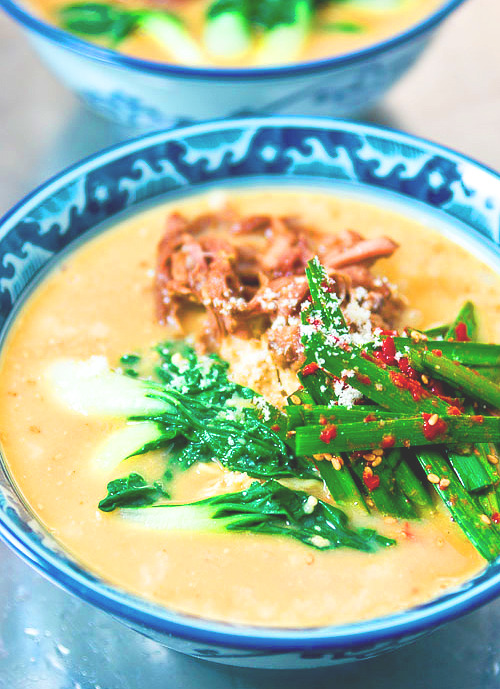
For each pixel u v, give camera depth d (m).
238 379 0.44
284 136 0.51
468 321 0.46
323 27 0.64
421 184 0.51
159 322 0.47
